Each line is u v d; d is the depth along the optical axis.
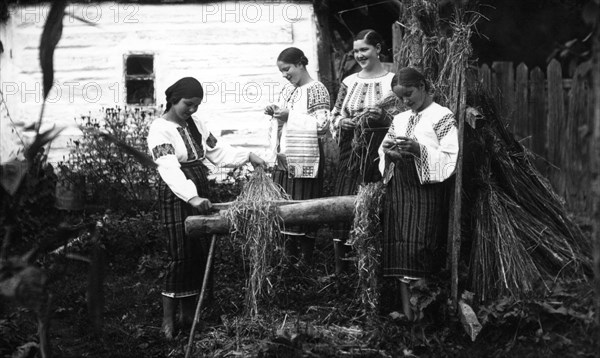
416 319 5.85
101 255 5.35
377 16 12.49
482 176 6.54
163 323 6.43
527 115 10.35
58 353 5.76
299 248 7.76
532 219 6.59
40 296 4.93
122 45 11.45
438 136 6.08
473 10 6.51
